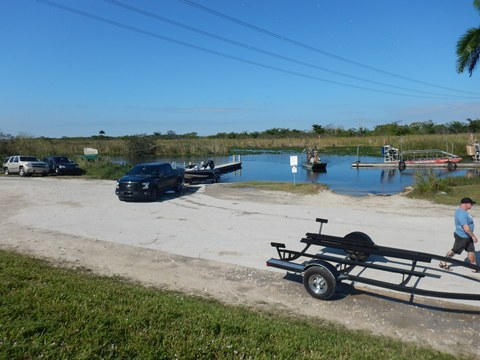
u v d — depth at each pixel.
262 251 10.08
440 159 40.09
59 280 6.79
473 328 6.08
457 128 84.00
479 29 20.44
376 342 5.43
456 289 7.52
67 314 4.92
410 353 5.14
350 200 18.12
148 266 8.88
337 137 92.62
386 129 93.06
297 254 7.92
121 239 11.29
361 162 45.91
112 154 65.38
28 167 31.20
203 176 26.89
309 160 41.28
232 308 6.48
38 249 10.12
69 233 11.98
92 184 25.86
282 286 7.74
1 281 6.21
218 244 10.75
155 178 18.64
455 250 8.66
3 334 4.14
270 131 117.19
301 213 15.08
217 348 4.44
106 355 4.04
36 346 4.00
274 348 4.61
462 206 8.62
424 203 17.00
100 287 6.64
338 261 7.36
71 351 4.03
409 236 11.42
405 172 36.00
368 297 7.23
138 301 5.95
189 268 8.77
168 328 4.87
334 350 4.78
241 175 36.22
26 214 15.10
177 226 13.02
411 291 6.54
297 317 6.34
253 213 15.17
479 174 32.19
